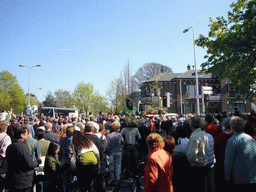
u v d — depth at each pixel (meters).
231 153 3.65
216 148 5.16
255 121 5.41
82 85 44.62
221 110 38.06
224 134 5.20
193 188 3.80
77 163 4.36
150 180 2.89
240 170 3.57
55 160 5.05
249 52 10.05
